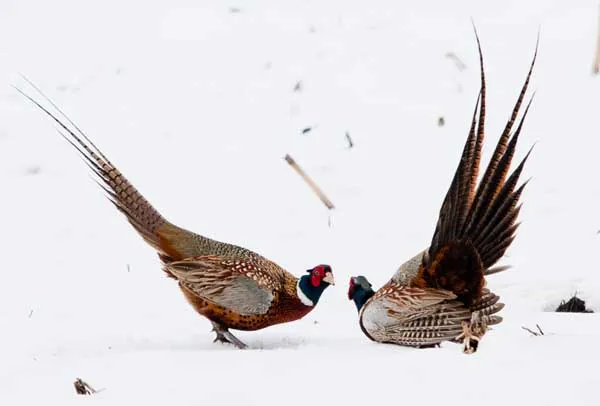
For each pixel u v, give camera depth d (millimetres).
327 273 10102
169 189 16109
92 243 14625
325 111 17641
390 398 7320
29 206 15656
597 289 12117
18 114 17938
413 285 9641
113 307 12211
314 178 16250
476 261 9375
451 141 16844
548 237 13922
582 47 18219
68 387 8188
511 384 7410
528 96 17344
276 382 7895
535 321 10422
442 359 8219
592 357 8055
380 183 16031
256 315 10055
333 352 9031
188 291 10172
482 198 9344
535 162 15898
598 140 16219
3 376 8797
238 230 14992
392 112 17500
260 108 17906
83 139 17297
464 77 18031
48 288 13062
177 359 8875
